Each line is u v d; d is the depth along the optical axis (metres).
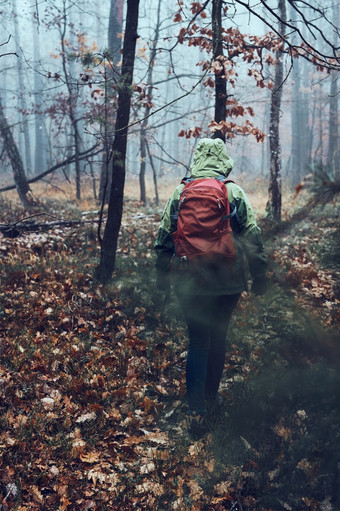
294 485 2.44
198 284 2.78
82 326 4.38
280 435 2.79
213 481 2.56
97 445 2.90
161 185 23.42
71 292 4.91
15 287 5.06
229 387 3.49
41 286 5.10
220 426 2.92
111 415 3.14
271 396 3.04
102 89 5.73
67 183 20.09
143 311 4.64
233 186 2.95
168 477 2.63
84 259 6.37
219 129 5.64
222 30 6.23
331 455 2.53
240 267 2.90
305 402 2.86
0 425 2.90
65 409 3.13
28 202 12.73
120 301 4.83
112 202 5.42
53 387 3.40
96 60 5.32
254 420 2.90
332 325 3.77
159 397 3.45
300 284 5.08
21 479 2.53
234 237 2.91
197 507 2.39
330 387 2.58
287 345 3.22
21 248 6.68
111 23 15.48
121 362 3.74
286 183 22.95
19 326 4.21
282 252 6.37
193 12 6.36
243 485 2.54
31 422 2.90
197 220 2.74
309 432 2.74
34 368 3.54
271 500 2.39
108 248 5.46
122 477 2.63
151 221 9.77
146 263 6.06
